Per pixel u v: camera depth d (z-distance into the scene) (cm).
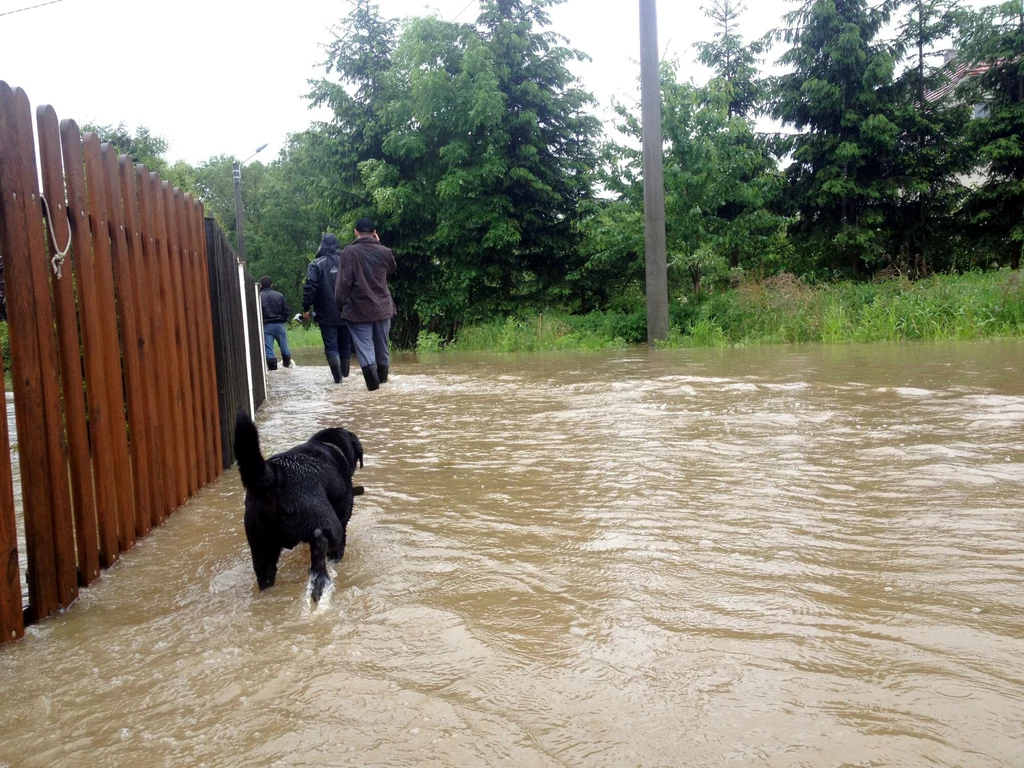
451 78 2472
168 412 453
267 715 218
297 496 323
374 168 2545
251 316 880
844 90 2486
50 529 308
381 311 1003
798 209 2617
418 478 511
